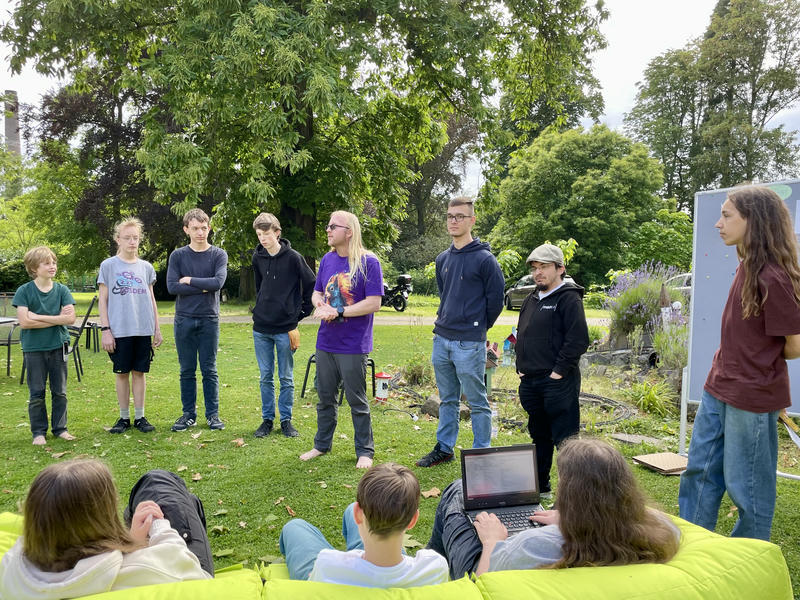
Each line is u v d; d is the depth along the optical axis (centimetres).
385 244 1706
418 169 3447
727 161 3091
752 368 261
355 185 1603
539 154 2852
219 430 508
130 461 427
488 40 1302
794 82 2962
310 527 253
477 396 419
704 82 3212
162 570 154
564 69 1485
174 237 2048
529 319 377
